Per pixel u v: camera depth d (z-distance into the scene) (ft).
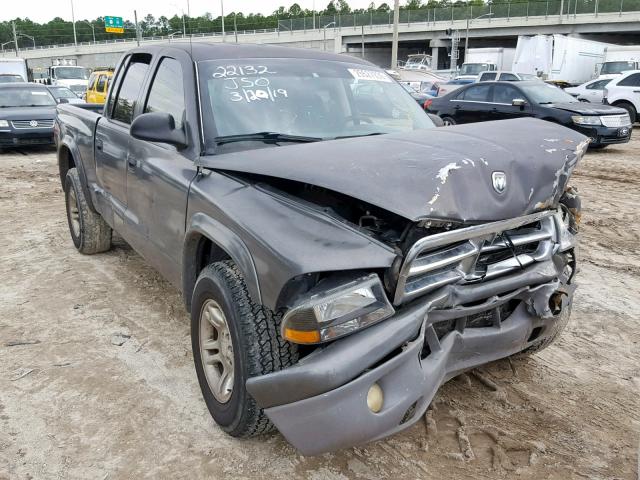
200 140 10.73
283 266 7.63
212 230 9.27
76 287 16.20
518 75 82.84
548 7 186.39
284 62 12.76
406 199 7.57
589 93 67.41
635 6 171.63
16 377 11.55
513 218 8.57
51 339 13.16
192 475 8.91
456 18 201.77
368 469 9.05
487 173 8.35
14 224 23.25
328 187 7.81
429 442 9.70
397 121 12.78
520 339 9.61
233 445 9.55
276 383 7.70
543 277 9.45
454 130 10.11
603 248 20.53
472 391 11.20
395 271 7.70
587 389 11.35
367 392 7.51
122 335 13.34
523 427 10.13
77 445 9.55
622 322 14.39
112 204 15.12
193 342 10.22
